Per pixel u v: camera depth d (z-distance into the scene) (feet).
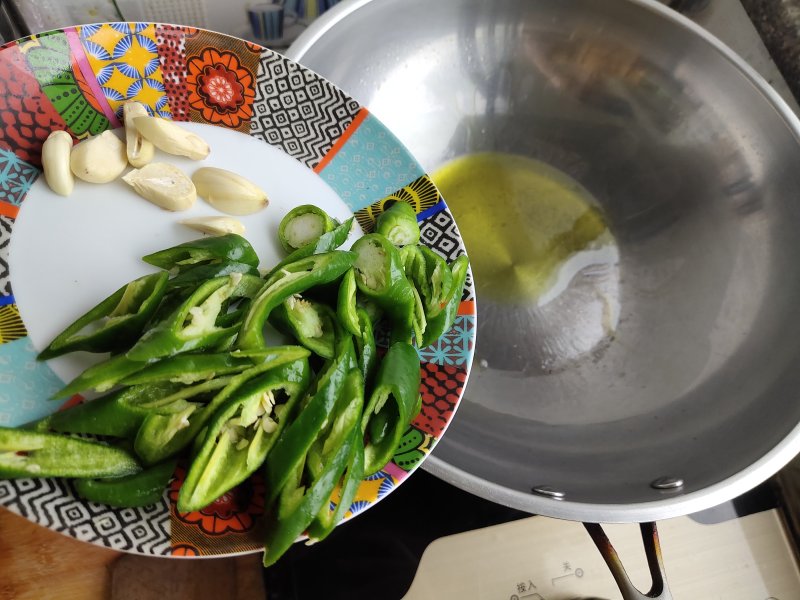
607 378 2.69
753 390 2.37
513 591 2.12
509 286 2.88
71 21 2.49
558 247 3.01
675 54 2.75
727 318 2.64
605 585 2.18
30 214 1.65
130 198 1.76
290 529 1.43
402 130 2.85
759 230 2.67
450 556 2.13
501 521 2.21
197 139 1.85
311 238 1.89
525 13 2.78
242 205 1.85
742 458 2.10
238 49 1.95
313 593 2.00
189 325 1.52
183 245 1.67
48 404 1.49
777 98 2.56
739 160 2.74
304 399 1.64
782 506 2.53
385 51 2.65
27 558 1.71
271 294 1.61
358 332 1.73
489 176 3.10
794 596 2.30
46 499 1.34
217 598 1.91
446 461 1.96
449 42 2.79
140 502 1.42
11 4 2.31
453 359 1.97
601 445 2.37
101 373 1.41
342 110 2.08
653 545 1.91
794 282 2.50
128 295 1.59
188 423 1.49
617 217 3.08
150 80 1.86
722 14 3.07
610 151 3.10
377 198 2.11
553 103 3.07
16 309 1.56
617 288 2.95
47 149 1.64
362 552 2.09
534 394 2.60
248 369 1.55
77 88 1.74
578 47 2.89
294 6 2.66
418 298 1.91
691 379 2.58
